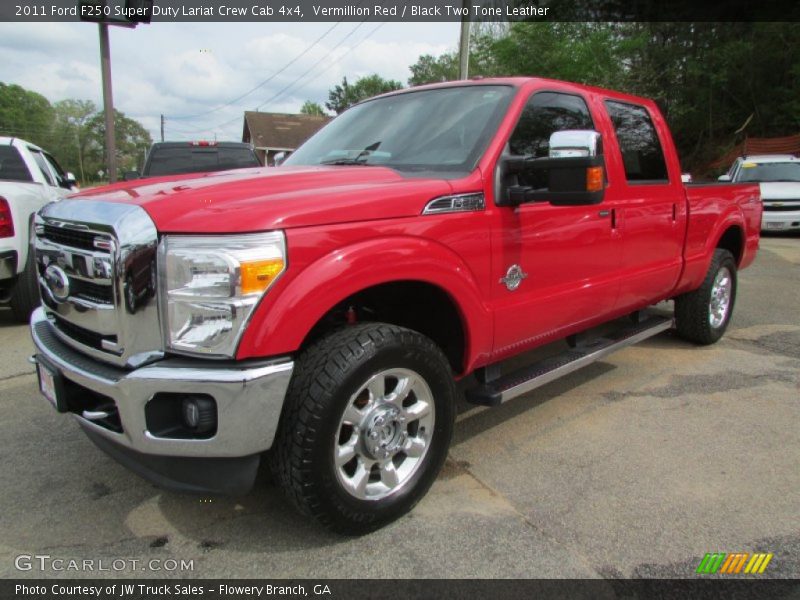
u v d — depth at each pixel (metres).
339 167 3.28
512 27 23.36
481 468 3.24
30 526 2.72
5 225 5.53
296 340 2.26
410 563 2.45
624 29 24.33
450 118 3.37
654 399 4.21
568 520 2.75
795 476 3.14
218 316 2.18
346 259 2.36
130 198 2.47
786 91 23.08
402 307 3.08
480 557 2.49
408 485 2.72
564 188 2.79
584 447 3.49
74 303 2.53
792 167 14.62
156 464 2.44
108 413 2.43
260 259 2.18
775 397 4.23
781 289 8.03
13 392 4.31
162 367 2.22
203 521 2.75
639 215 4.01
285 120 49.88
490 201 2.96
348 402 2.40
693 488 3.03
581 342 4.08
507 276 3.08
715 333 5.37
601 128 3.79
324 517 2.45
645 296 4.31
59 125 94.31
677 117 26.06
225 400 2.19
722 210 5.10
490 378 3.31
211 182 2.73
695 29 24.86
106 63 12.80
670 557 2.49
